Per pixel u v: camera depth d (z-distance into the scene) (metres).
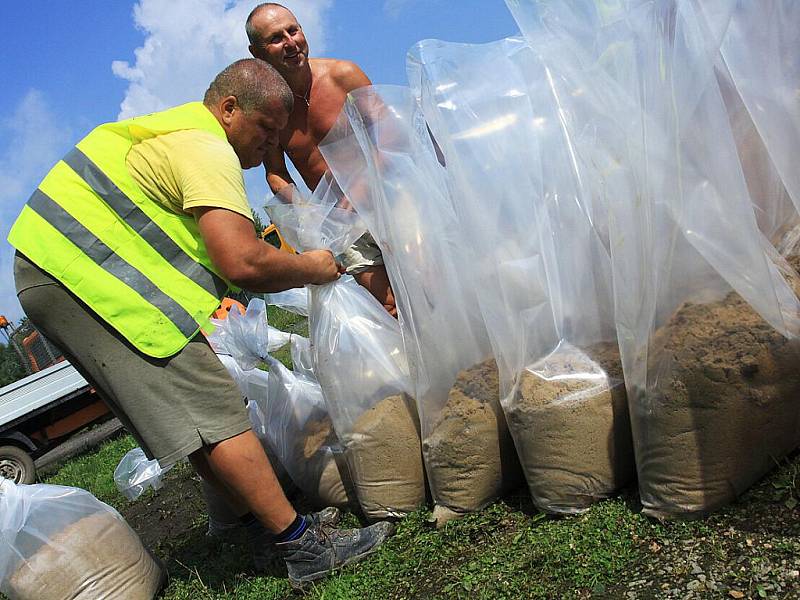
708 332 2.01
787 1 2.19
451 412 2.54
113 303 2.41
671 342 2.05
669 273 2.08
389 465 2.73
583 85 2.29
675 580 1.86
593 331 2.43
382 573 2.45
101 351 2.44
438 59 2.55
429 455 2.60
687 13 2.02
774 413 2.00
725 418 1.99
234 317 3.48
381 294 3.37
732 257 2.02
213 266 2.53
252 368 3.44
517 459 2.58
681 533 2.03
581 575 2.01
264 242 2.51
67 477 6.98
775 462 2.05
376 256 3.21
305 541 2.57
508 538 2.37
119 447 7.61
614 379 2.31
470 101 2.53
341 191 2.97
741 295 2.02
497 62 2.58
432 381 2.59
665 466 2.08
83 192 2.46
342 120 2.84
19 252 2.49
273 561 2.77
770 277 2.02
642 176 2.10
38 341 12.61
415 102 2.80
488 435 2.51
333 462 3.06
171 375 2.45
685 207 2.05
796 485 1.96
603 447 2.29
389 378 2.79
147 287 2.44
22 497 2.68
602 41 2.23
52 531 2.68
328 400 2.83
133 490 4.29
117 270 2.43
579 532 2.20
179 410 2.46
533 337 2.41
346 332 2.82
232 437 2.53
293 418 3.26
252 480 2.53
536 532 2.31
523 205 2.47
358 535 2.65
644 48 2.10
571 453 2.29
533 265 2.44
